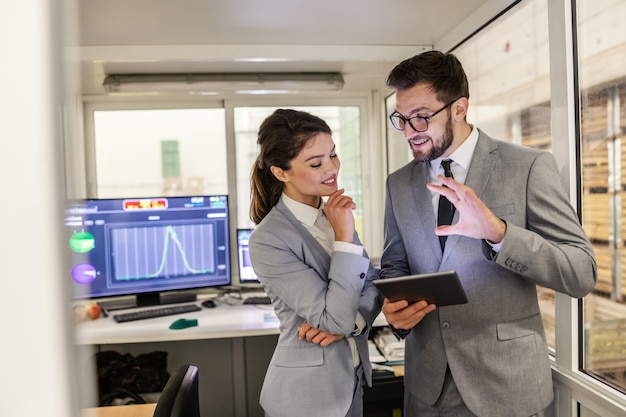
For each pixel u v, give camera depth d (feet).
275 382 3.98
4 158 0.90
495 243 3.39
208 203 8.14
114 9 5.25
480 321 3.76
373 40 6.82
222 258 8.27
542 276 3.27
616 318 3.97
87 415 1.01
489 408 3.72
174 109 8.90
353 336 4.21
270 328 6.50
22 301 0.92
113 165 8.85
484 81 5.91
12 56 0.89
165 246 7.92
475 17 5.66
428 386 4.08
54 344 0.93
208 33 6.23
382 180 9.27
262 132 4.08
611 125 3.92
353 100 9.34
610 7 3.86
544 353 3.84
